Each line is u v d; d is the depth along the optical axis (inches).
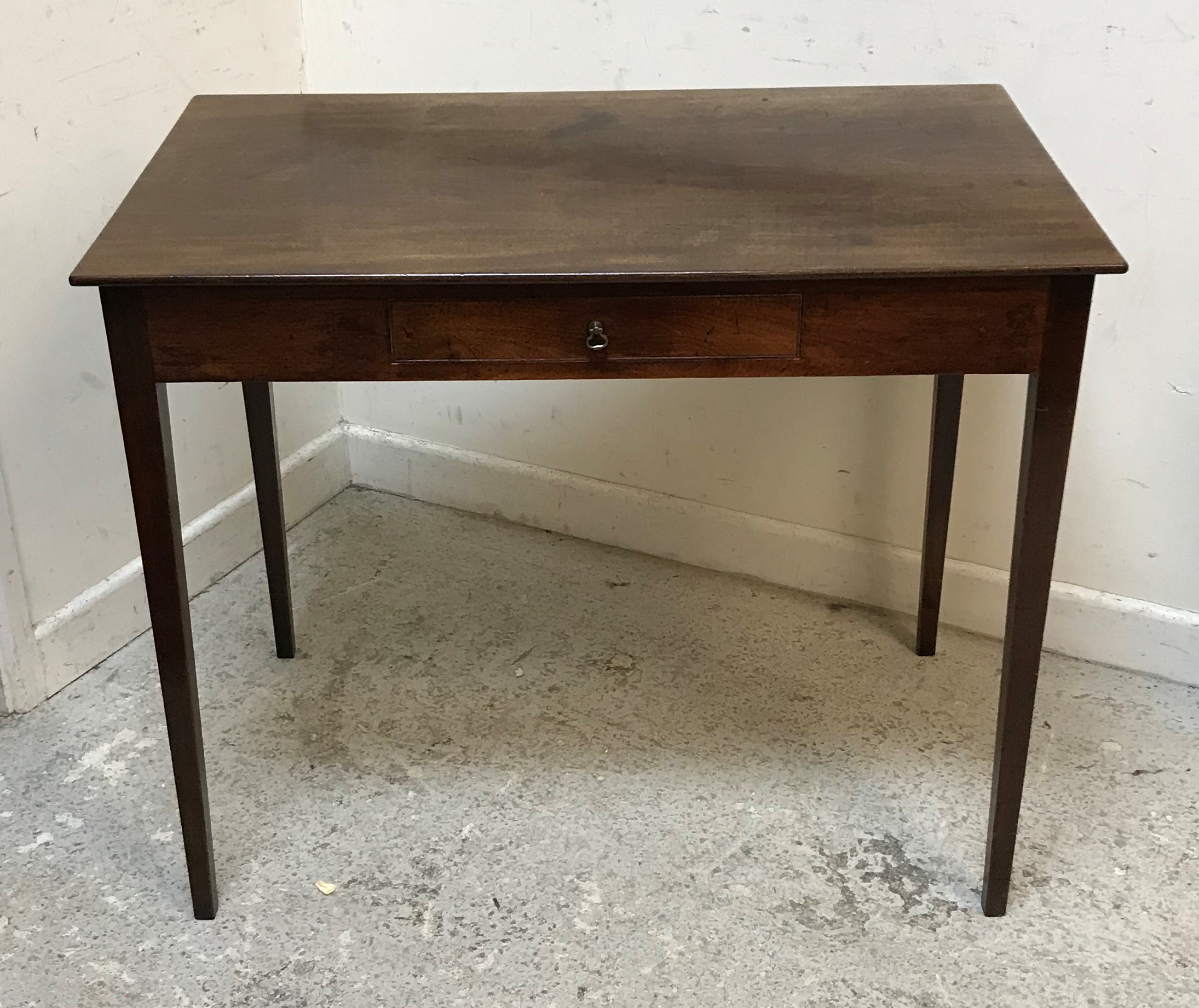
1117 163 61.4
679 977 52.2
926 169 50.4
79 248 64.1
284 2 74.2
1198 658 68.9
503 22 71.4
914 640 73.0
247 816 60.3
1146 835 59.4
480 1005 51.0
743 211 47.2
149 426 46.5
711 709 67.4
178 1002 51.3
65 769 63.2
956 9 61.9
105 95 63.4
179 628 49.8
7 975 52.5
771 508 76.9
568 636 73.2
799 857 58.1
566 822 60.0
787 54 66.4
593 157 52.4
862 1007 50.9
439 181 50.2
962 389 64.1
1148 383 64.6
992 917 55.1
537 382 79.4
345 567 79.5
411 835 59.3
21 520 64.3
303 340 45.3
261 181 50.2
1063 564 70.6
